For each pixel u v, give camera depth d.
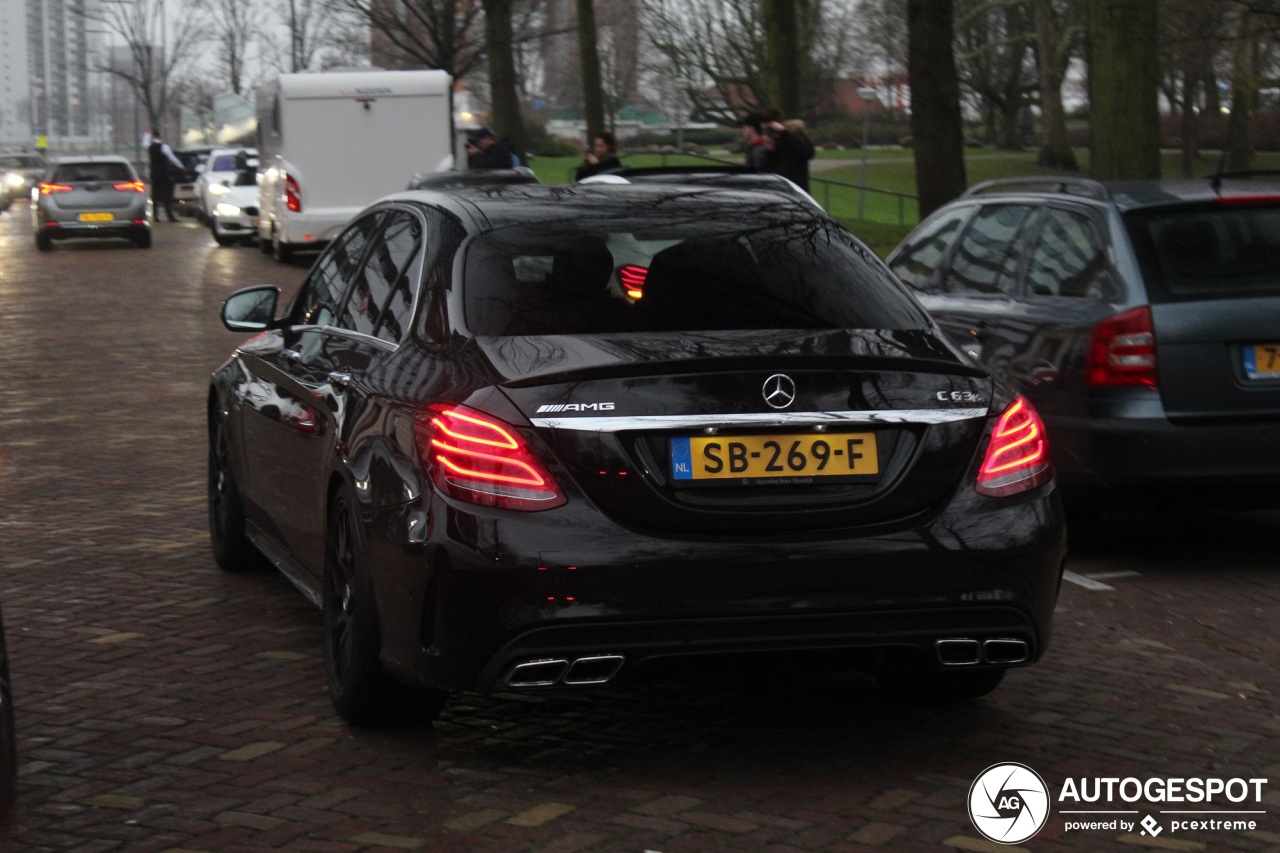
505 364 4.33
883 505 4.28
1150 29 13.98
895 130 81.56
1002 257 8.12
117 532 7.95
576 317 4.59
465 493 4.17
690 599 4.13
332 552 5.00
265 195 30.34
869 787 4.41
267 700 5.21
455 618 4.16
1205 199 7.37
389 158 27.27
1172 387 7.02
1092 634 6.17
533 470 4.15
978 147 76.25
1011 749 4.77
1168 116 70.44
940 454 4.34
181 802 4.27
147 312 20.11
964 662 4.40
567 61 82.00
